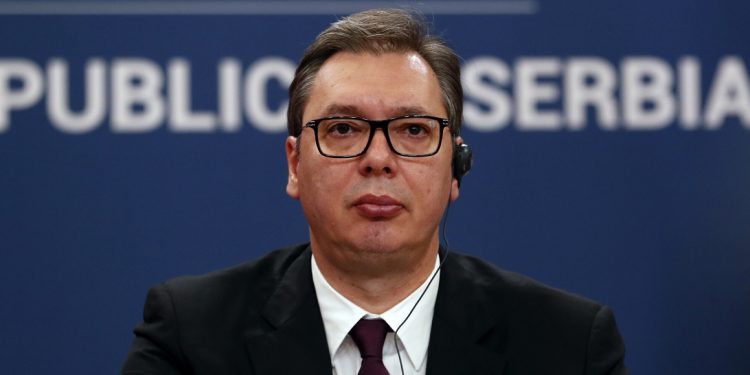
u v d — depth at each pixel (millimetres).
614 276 5570
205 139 5539
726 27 5535
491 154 5539
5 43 5461
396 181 2719
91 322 5527
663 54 5539
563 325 2934
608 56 5539
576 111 5547
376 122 2721
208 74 5531
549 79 5539
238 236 5555
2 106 5469
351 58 2801
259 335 2898
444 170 2814
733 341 5559
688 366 5562
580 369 2850
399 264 2807
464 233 5559
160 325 2934
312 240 2957
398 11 2945
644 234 5559
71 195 5508
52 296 5508
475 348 2875
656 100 5543
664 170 5547
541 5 5547
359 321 2859
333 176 2729
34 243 5496
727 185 5531
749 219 5527
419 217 2756
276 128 5559
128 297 5531
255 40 5547
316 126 2760
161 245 5535
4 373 5484
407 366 2859
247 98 5547
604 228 5562
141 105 5512
